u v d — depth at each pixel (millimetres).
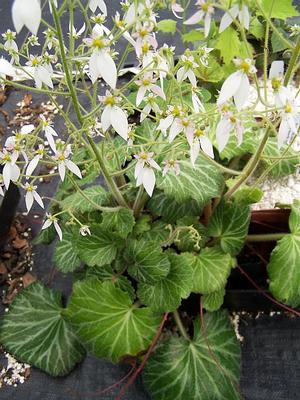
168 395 200
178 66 157
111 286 205
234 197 215
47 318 240
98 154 173
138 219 225
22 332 237
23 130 156
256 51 293
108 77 118
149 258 198
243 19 118
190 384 200
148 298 202
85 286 205
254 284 223
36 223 302
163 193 218
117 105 134
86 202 214
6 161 153
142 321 203
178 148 192
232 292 226
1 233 281
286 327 230
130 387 223
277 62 127
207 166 206
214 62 257
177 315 219
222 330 213
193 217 213
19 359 232
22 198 316
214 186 202
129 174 207
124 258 209
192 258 210
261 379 218
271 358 223
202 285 200
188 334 224
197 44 280
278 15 229
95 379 229
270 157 186
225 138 131
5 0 442
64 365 229
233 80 118
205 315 214
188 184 200
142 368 213
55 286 268
